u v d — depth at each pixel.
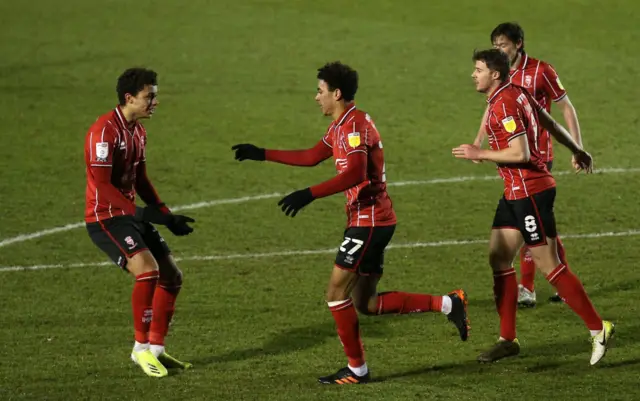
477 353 26.44
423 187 44.75
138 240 24.89
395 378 24.56
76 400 23.17
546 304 30.72
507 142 25.00
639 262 34.56
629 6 84.62
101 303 30.89
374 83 64.38
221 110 58.66
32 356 26.39
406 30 77.88
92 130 24.59
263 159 25.62
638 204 41.91
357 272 23.89
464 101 60.50
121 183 25.30
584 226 39.03
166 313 25.55
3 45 73.38
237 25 79.50
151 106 24.91
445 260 35.16
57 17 81.94
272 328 28.70
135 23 80.19
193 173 47.12
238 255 35.84
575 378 24.30
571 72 67.00
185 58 70.44
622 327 28.19
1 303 30.84
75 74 66.25
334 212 41.19
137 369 25.42
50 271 34.06
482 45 73.75
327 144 25.38
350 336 23.89
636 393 23.12
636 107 59.31
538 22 80.25
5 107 58.75
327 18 81.56
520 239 25.97
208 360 26.20
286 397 23.17
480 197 43.16
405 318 29.31
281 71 67.38
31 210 41.44
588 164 27.48
